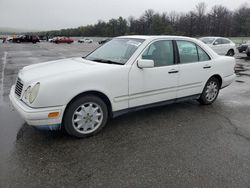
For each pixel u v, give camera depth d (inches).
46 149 128.9
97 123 146.9
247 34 3105.3
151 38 166.7
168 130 156.4
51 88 125.6
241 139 145.4
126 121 169.8
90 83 136.8
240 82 318.3
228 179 106.5
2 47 1214.3
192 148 133.4
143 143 138.1
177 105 208.4
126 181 104.2
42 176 106.3
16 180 103.1
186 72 181.3
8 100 217.5
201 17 3284.9
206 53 198.2
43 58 622.2
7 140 137.7
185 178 106.8
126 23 4067.4
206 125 165.9
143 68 156.5
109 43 187.3
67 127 136.9
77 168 112.8
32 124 126.8
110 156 123.6
